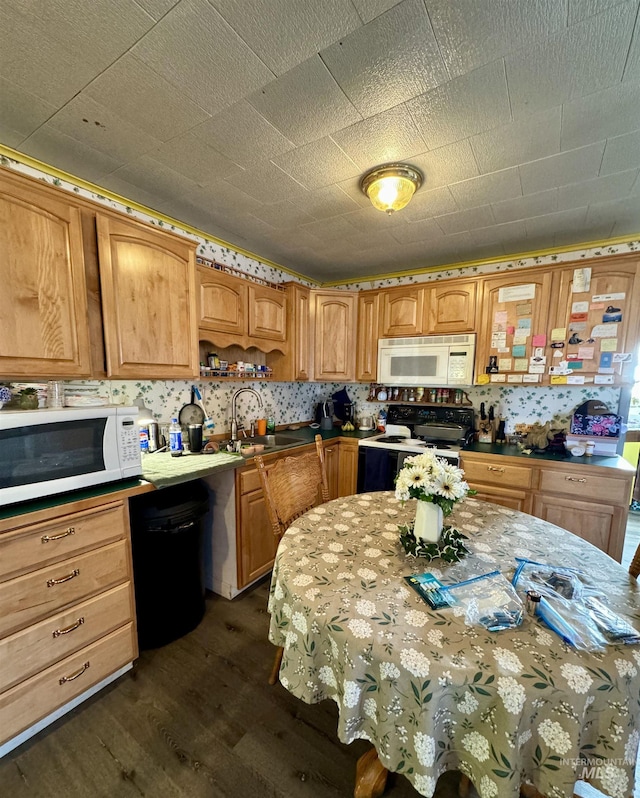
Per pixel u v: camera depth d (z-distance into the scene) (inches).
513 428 111.4
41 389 60.2
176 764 46.9
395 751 29.7
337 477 120.7
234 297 93.0
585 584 40.3
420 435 117.4
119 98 47.9
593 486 83.7
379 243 100.6
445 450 101.1
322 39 39.0
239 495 81.8
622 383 87.4
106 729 51.5
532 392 108.5
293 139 56.3
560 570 42.0
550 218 83.3
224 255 102.0
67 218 57.0
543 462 88.8
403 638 31.4
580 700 26.7
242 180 68.6
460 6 35.4
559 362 93.9
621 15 35.6
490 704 27.4
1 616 45.7
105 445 57.9
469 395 117.5
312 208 79.6
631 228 88.9
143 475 65.4
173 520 66.8
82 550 53.7
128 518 59.7
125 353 66.0
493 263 112.9
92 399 66.6
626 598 37.8
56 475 52.4
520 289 97.7
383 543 49.6
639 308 84.9
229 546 83.4
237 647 68.2
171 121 52.5
